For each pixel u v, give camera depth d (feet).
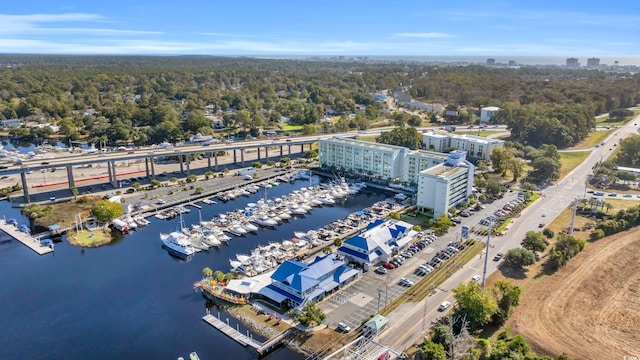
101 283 531.91
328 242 646.33
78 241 643.45
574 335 413.18
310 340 421.59
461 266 554.87
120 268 572.10
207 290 500.74
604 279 512.63
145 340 426.92
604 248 589.73
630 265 546.26
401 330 430.20
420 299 485.15
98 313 469.57
